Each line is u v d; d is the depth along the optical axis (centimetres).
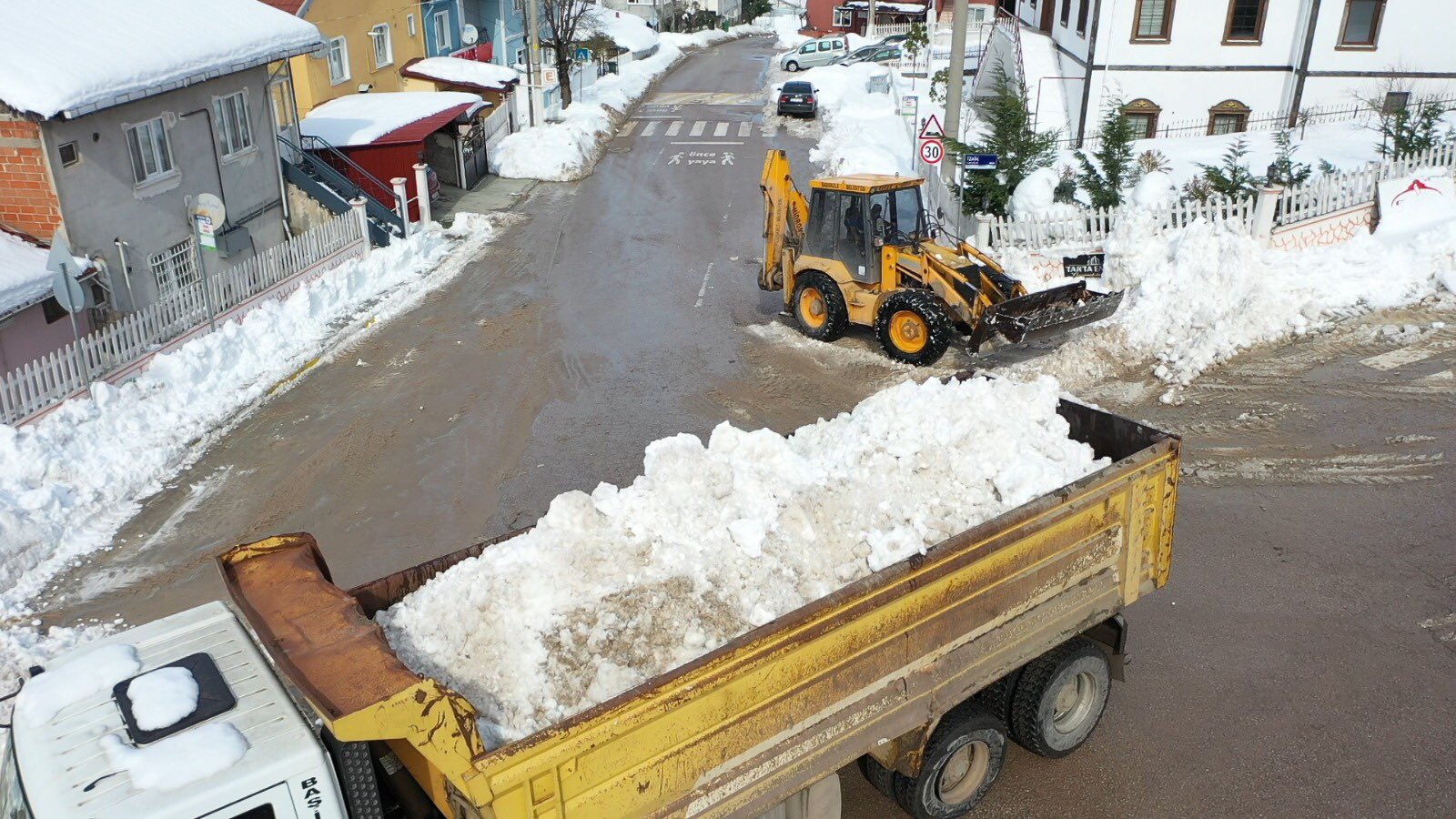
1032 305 1250
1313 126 2311
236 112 1736
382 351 1462
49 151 1299
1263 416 1123
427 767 428
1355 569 849
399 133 2295
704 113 3638
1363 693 709
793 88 3419
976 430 642
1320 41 2366
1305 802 617
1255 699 707
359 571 908
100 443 1116
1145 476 612
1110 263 1459
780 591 533
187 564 932
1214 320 1304
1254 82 2480
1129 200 1614
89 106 1316
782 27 6875
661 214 2261
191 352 1316
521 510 1005
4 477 1002
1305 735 671
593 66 4066
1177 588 835
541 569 523
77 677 437
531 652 482
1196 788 631
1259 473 1007
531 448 1142
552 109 3359
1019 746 677
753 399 1262
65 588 901
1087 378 1266
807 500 588
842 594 474
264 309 1502
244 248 1753
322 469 1109
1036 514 552
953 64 1717
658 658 488
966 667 552
